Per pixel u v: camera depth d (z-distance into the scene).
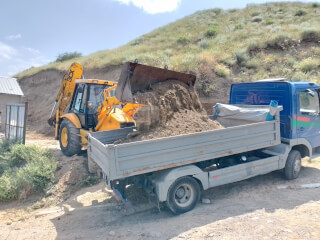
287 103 6.36
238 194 5.78
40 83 23.30
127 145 4.21
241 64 15.49
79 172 7.26
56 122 9.87
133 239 4.13
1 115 16.34
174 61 15.64
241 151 5.43
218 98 13.09
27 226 5.12
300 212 4.72
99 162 4.89
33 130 17.50
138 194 5.96
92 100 8.84
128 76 5.80
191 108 6.30
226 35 20.92
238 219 4.53
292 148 6.78
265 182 6.44
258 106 6.71
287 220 4.39
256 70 15.09
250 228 4.18
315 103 6.85
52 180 7.02
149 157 4.43
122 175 4.20
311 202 5.18
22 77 25.05
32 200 6.47
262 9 29.89
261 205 5.14
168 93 5.97
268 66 15.36
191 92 6.53
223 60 15.57
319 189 5.88
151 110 5.57
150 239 4.08
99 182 6.97
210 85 13.45
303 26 20.19
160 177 4.73
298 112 6.40
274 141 6.01
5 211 5.96
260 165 5.82
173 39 23.91
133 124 7.14
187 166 4.89
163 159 4.55
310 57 15.54
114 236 4.32
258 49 17.19
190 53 17.20
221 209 5.04
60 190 6.71
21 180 6.68
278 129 6.08
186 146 4.74
